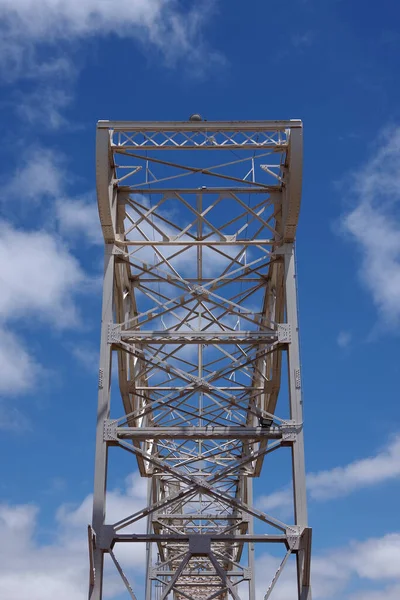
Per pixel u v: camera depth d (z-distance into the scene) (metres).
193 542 24.84
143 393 35.12
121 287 30.34
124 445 25.78
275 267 30.84
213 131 27.75
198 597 57.03
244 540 24.69
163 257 29.19
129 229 28.78
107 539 24.39
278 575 23.77
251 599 41.88
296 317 27.25
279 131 27.69
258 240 28.69
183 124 27.56
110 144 27.53
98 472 25.11
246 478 39.97
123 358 30.33
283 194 28.55
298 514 24.78
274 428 25.97
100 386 26.25
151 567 42.38
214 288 29.97
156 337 27.16
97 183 27.09
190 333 27.28
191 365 34.47
